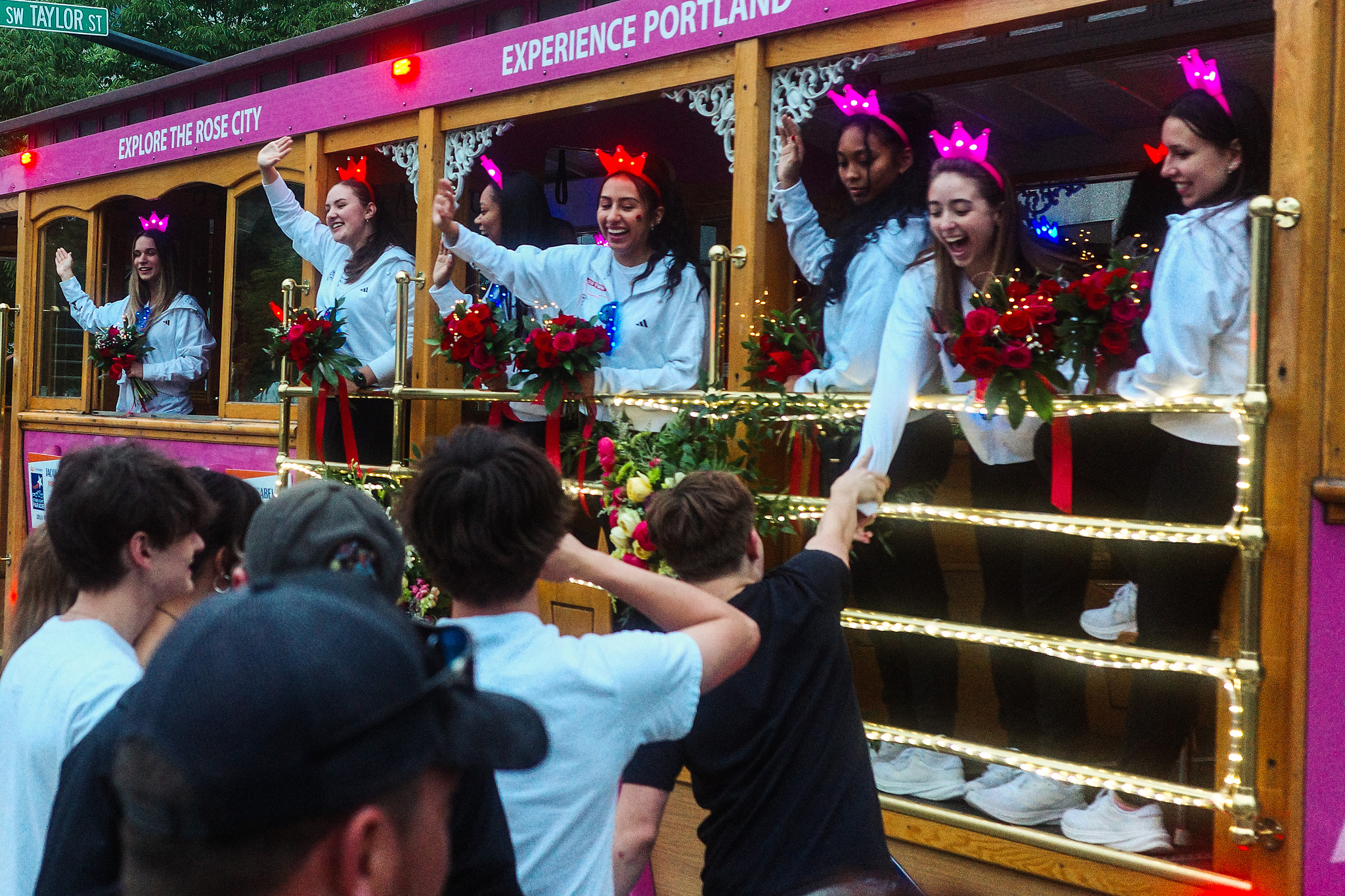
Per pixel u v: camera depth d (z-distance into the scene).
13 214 7.14
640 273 3.87
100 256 6.42
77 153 6.32
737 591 2.18
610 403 3.60
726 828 2.06
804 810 2.03
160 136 5.72
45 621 2.12
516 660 1.62
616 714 1.64
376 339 4.64
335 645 0.73
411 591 3.97
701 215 5.65
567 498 1.75
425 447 4.34
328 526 1.58
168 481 1.88
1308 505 2.40
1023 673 3.17
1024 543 3.14
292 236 4.86
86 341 6.46
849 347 3.28
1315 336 2.41
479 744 0.85
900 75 4.52
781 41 3.38
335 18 16.36
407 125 4.49
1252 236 2.44
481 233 4.75
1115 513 3.07
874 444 2.94
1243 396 2.45
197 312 6.33
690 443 3.25
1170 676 2.77
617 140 5.46
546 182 5.89
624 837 2.04
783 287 3.54
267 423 5.24
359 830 0.71
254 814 0.68
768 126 3.43
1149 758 2.80
